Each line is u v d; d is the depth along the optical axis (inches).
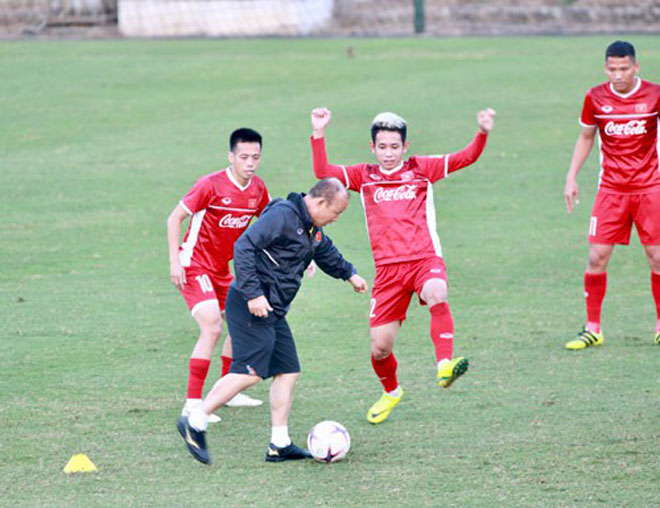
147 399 1042.7
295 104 2790.4
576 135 2452.0
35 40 4158.5
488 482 816.9
